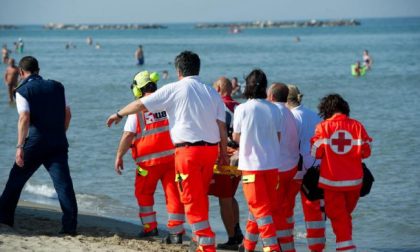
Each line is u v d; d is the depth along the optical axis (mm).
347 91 131000
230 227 33656
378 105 106312
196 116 28203
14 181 32406
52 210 40375
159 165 32000
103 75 181000
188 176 28250
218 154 29656
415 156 64188
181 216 32281
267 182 28594
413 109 100000
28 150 31594
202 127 28281
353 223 43438
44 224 34938
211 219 43344
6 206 32938
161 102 28391
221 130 29000
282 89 29906
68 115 33125
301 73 180500
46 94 31672
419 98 115312
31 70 32156
